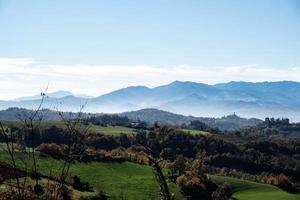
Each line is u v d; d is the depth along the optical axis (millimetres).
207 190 61969
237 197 104000
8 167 5484
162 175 6285
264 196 105875
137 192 83750
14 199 5145
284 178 118750
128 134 113938
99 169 92438
